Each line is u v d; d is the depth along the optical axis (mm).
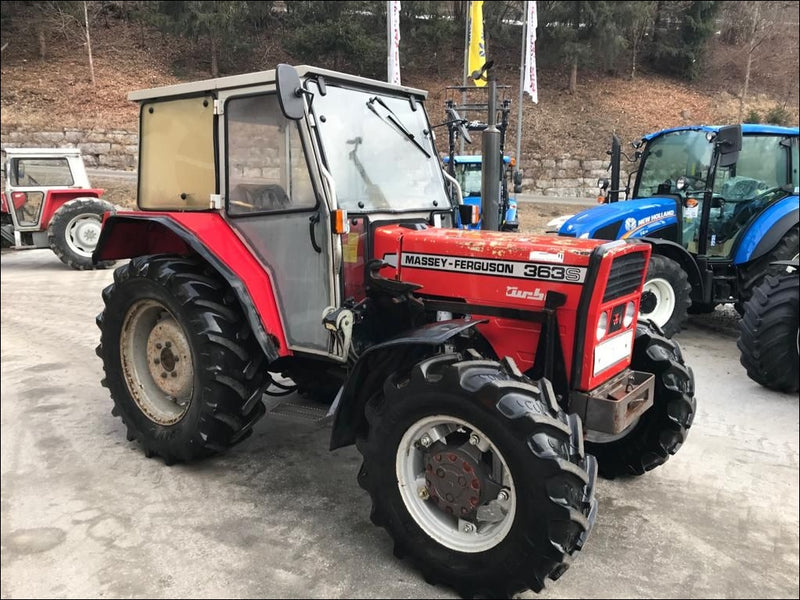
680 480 3396
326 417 2619
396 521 2541
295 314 3129
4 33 22188
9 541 2736
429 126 3701
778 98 25234
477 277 2863
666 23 26938
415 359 2777
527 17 16391
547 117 23406
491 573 2326
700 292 6105
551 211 18547
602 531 2883
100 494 3143
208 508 3016
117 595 2391
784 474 3451
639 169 7023
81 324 6621
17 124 19328
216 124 3277
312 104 2965
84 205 10016
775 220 6020
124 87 20781
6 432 3895
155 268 3357
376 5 23266
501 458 2287
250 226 3213
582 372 2656
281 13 23281
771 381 4672
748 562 2656
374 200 3201
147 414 3543
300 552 2674
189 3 20609
